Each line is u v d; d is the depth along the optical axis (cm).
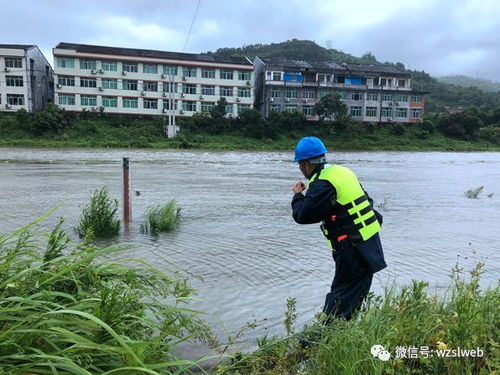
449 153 5653
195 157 3659
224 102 5881
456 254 750
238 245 766
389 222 1045
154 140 5266
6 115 5256
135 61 5712
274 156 4094
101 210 823
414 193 1636
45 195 1294
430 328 321
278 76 6512
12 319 231
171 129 5409
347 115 6512
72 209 1061
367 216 368
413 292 392
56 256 349
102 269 329
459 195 1603
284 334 411
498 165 3541
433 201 1438
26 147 4569
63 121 5159
